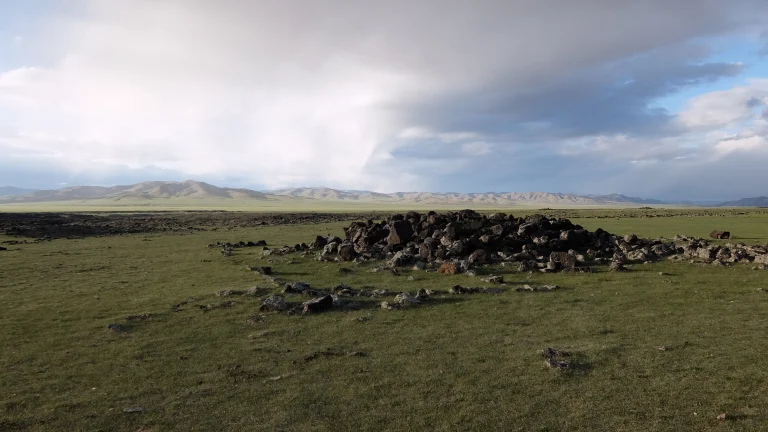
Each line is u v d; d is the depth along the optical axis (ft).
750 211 485.56
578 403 38.93
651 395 40.06
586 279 95.66
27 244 192.13
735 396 39.27
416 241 134.72
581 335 58.13
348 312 71.67
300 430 35.58
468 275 100.01
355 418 37.32
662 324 61.98
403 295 78.02
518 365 47.93
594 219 324.60
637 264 113.70
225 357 52.70
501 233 132.16
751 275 97.09
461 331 60.80
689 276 97.25
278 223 360.07
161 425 37.19
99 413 39.55
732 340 54.03
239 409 39.50
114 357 53.62
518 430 34.76
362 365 49.03
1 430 37.01
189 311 74.28
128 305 79.61
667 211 542.98
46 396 43.34
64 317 72.02
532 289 85.46
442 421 36.40
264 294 84.79
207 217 470.39
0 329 65.67
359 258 120.26
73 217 418.10
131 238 221.46
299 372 47.55
